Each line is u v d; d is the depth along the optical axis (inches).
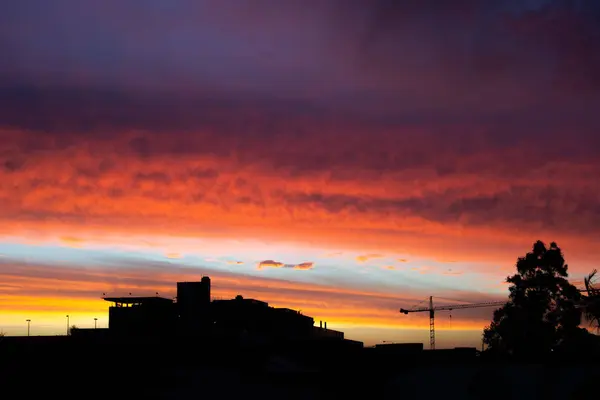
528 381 1705.2
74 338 1862.7
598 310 2182.6
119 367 1691.7
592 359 1793.8
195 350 1754.4
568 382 1699.1
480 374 1716.3
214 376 1702.8
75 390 1642.5
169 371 1702.8
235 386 1700.3
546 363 1737.2
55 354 1717.5
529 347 2161.7
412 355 1823.3
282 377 1712.6
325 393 1717.5
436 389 1722.4
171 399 1669.5
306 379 1720.0
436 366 1745.8
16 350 1732.3
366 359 1796.3
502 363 1755.7
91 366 1681.8
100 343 1759.4
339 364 1790.1
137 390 1663.4
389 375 1754.4
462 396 1708.9
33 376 1653.5
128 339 1820.9
